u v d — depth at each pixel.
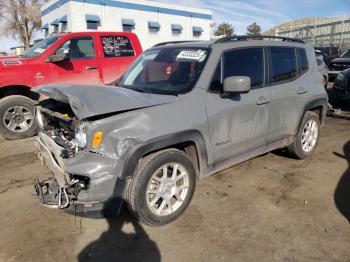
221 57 3.68
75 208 2.89
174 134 3.12
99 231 3.21
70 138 3.23
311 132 4.95
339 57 15.16
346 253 2.83
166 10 29.05
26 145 6.00
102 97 2.97
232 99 3.66
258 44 4.14
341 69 13.66
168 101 3.24
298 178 4.32
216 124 3.50
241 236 3.09
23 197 3.90
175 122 3.15
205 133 3.40
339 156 5.11
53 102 3.67
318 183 4.17
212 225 3.27
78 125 2.85
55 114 3.30
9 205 3.71
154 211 3.18
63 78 6.82
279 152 5.29
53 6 27.33
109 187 2.84
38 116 3.80
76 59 6.98
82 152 2.86
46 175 4.56
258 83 4.02
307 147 4.95
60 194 2.89
